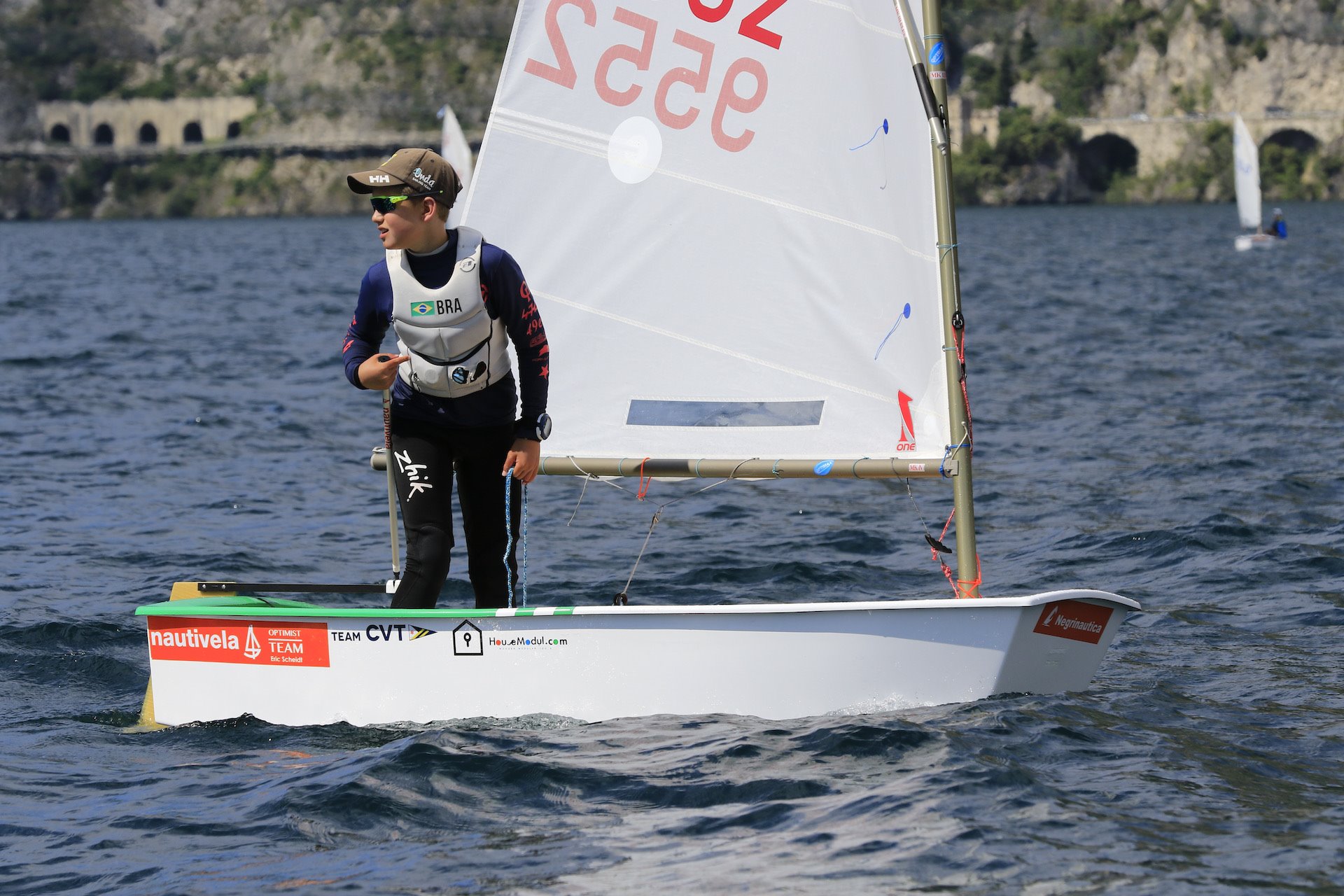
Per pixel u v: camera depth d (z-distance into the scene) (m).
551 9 21.73
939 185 19.69
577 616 19.91
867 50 20.30
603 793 17.70
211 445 52.75
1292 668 23.50
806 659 19.91
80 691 23.70
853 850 15.88
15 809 18.02
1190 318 98.50
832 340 20.91
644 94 21.66
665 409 21.80
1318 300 111.38
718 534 37.03
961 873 15.27
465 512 20.72
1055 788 17.61
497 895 15.02
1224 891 14.73
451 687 20.25
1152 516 37.44
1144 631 26.45
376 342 19.92
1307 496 39.56
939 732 19.19
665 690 20.09
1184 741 19.44
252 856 16.31
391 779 18.14
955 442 19.95
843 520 38.66
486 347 19.12
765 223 21.20
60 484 44.84
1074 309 109.12
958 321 19.81
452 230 18.77
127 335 95.00
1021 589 30.67
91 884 15.78
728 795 17.52
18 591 30.81
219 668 20.88
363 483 45.97
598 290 21.97
